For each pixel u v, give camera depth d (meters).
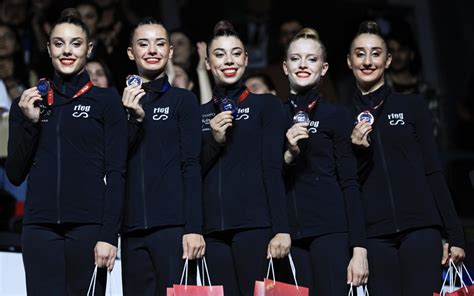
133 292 13.49
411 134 14.20
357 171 14.05
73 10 13.91
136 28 14.03
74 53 13.41
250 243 13.55
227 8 23.81
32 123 13.01
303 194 13.95
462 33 25.59
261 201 13.72
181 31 19.41
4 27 19.73
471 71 24.52
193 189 13.41
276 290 12.94
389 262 13.98
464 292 13.41
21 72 19.92
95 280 12.85
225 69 14.09
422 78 23.09
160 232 13.35
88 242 12.98
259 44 22.62
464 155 20.89
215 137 13.60
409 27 22.33
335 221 13.82
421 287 13.70
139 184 13.48
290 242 13.51
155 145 13.59
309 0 23.28
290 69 14.39
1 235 16.34
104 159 13.29
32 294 12.85
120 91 19.81
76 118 13.24
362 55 14.50
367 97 14.48
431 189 14.12
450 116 22.73
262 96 14.09
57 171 13.09
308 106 14.23
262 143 13.88
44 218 12.99
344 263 13.70
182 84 18.75
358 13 23.56
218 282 13.67
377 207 14.05
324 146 14.05
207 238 13.77
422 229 13.91
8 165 13.27
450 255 14.01
